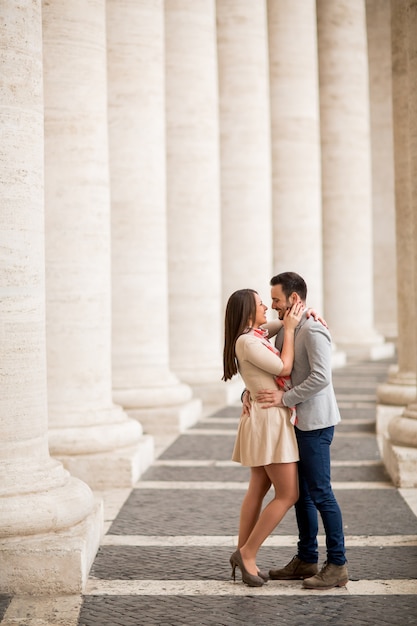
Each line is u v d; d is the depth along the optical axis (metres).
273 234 46.94
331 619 12.24
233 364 13.81
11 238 14.18
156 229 27.19
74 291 20.27
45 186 19.98
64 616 12.45
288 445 13.22
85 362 20.58
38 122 14.63
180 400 28.09
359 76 54.94
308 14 46.84
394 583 13.67
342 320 54.44
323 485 13.35
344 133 54.56
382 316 68.38
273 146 46.78
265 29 40.41
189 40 33.19
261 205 39.81
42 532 14.01
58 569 13.40
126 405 27.20
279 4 46.53
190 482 20.86
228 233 39.53
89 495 15.18
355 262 54.62
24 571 13.40
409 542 15.88
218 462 23.14
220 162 39.59
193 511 18.19
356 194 54.75
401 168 26.95
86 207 20.17
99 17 20.53
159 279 27.48
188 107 33.28
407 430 20.73
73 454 20.33
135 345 27.52
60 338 20.36
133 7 26.31
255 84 39.53
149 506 18.62
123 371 27.48
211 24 33.88
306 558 13.81
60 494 14.47
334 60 54.56
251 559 13.60
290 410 13.35
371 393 36.84
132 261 27.06
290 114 46.62
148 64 26.48
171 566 14.60
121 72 26.30
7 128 14.12
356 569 14.39
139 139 26.55
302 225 46.69
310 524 13.77
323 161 54.94
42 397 14.80
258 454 13.29
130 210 26.77
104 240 20.61
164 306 27.84
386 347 55.62
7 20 14.16
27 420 14.51
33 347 14.55
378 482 20.75
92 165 20.23
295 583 13.77
